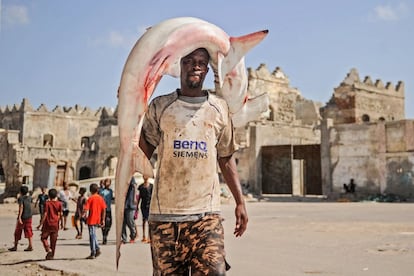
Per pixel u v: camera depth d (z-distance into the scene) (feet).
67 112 223.30
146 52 11.80
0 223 70.69
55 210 34.60
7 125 217.36
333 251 36.60
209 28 12.57
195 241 11.94
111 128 202.49
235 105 13.88
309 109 228.02
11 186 149.38
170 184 12.17
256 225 59.16
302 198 138.10
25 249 39.58
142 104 11.79
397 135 123.03
